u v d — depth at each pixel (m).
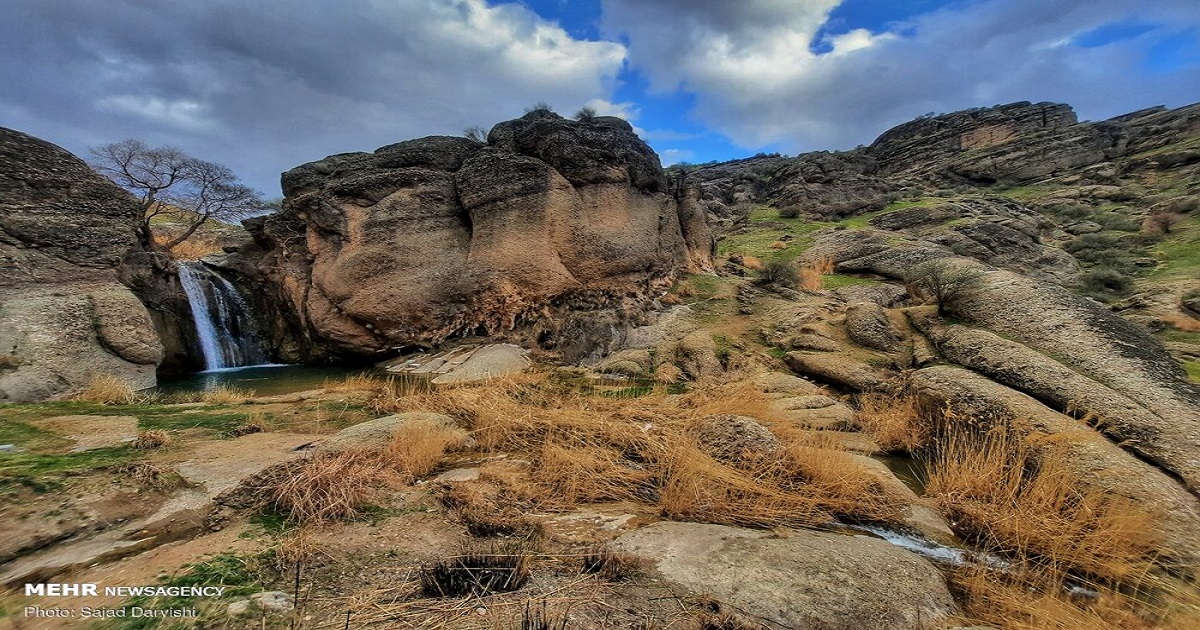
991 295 11.21
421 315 17.94
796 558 4.46
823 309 16.62
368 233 18.47
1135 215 36.50
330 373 16.52
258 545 4.14
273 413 8.98
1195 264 25.81
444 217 19.53
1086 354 8.63
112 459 5.73
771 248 33.31
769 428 8.22
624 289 19.06
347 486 5.13
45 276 12.70
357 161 20.41
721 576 4.14
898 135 73.38
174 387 13.77
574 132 19.75
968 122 63.84
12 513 4.10
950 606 4.15
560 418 8.51
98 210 14.24
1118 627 3.99
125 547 4.01
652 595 3.85
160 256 17.88
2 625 2.97
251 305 21.38
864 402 10.20
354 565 4.00
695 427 7.89
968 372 9.08
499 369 14.27
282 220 20.53
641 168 21.38
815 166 46.66
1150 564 4.75
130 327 13.23
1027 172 51.44
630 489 6.27
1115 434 6.99
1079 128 54.31
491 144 21.48
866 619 3.73
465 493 5.57
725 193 56.97
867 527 5.68
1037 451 6.82
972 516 5.86
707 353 13.89
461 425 8.66
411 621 3.25
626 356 14.31
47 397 10.69
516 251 18.02
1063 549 5.11
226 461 5.97
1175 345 14.30
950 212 36.44
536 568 4.17
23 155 13.18
